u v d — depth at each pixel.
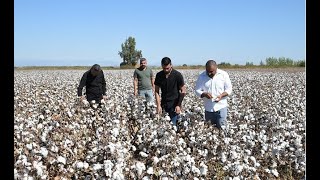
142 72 11.70
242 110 11.85
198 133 7.71
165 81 9.17
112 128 7.81
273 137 7.52
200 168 5.39
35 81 31.30
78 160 5.56
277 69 58.50
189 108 11.09
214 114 8.72
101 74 11.24
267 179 5.75
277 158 6.46
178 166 5.33
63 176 5.09
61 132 7.40
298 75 37.94
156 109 10.26
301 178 5.95
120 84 25.28
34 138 6.64
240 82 29.16
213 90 8.65
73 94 18.00
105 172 4.71
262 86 25.50
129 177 5.01
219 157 6.31
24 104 12.59
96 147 5.61
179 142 6.88
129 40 95.50
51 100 13.94
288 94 18.22
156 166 5.55
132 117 10.70
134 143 7.68
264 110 11.73
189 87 23.66
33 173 4.73
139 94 11.75
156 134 7.27
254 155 6.71
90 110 9.73
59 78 36.06
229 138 7.10
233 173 5.46
